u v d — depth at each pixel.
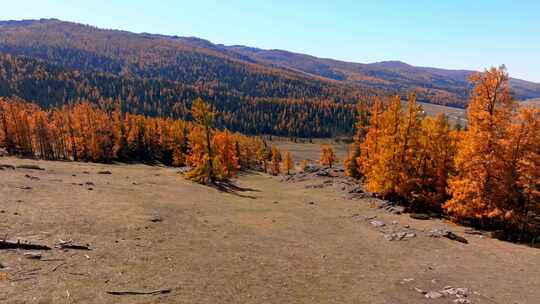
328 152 115.06
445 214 36.91
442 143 37.81
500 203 29.45
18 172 37.88
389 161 38.19
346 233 27.05
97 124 90.38
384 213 35.88
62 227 18.72
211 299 12.51
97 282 12.44
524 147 29.05
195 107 50.47
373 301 14.23
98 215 22.72
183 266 15.66
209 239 21.31
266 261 18.20
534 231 29.16
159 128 103.94
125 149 96.06
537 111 28.80
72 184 34.00
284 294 14.00
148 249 17.41
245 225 27.03
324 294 14.52
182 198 35.84
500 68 29.14
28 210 21.20
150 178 49.84
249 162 118.88
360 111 57.84
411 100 37.09
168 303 11.62
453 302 14.60
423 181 38.72
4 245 14.16
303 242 23.42
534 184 28.98
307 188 56.16
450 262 21.00
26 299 10.34
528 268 20.89
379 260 20.50
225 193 45.06
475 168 29.92
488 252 23.88
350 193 47.53
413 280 17.19
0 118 76.62
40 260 13.61
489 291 16.48
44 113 82.88
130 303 11.18
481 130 29.77
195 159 52.53
